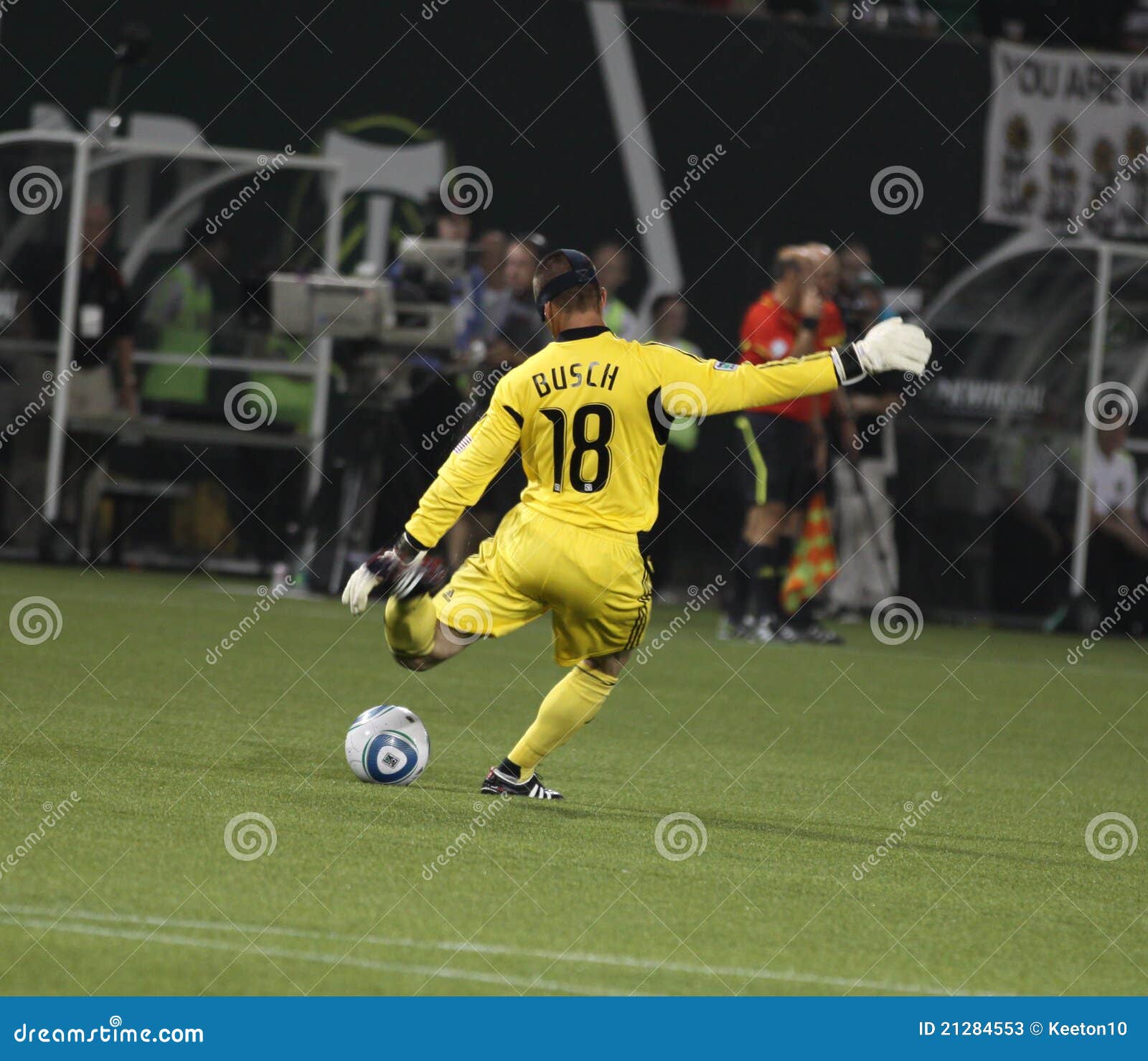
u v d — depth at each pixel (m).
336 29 48.00
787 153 49.81
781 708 30.92
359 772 20.16
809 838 18.94
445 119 48.31
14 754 20.47
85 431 48.06
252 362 48.56
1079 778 25.45
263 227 47.97
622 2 48.81
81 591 41.78
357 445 44.53
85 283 46.41
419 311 41.62
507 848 16.94
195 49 47.53
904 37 50.25
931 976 13.57
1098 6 55.84
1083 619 52.44
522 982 12.59
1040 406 51.94
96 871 14.79
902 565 51.53
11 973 11.99
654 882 15.97
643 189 49.16
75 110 47.25
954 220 50.78
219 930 13.34
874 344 19.14
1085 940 15.05
